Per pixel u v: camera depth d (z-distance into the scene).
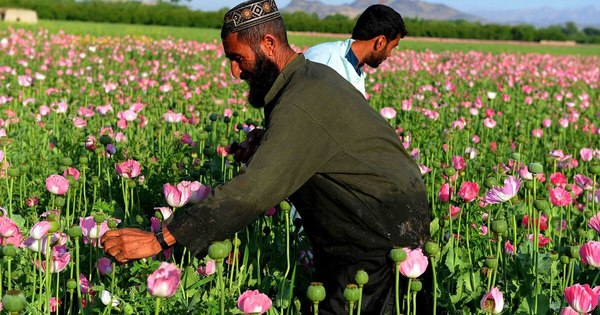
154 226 3.34
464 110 10.32
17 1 55.16
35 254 3.17
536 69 21.92
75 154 6.04
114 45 22.14
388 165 3.00
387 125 3.07
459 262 3.66
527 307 3.32
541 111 11.66
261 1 3.03
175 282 2.47
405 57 22.72
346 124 2.91
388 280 3.10
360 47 4.89
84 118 7.47
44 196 4.97
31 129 7.35
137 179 4.99
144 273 3.11
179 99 9.46
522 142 7.29
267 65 3.04
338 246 3.10
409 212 3.03
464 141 7.80
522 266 3.69
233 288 3.26
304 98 2.88
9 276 2.95
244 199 2.82
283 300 3.25
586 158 5.98
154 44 22.84
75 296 3.45
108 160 5.38
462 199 4.14
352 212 3.00
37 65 15.09
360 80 4.94
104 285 3.29
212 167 5.07
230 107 9.39
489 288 3.29
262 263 3.97
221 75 13.41
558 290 3.62
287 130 2.84
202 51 21.48
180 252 3.74
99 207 4.31
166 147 6.03
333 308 3.13
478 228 4.30
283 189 2.86
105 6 58.78
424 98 11.49
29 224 4.36
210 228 2.84
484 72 19.94
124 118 6.59
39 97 10.57
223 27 3.08
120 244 2.87
